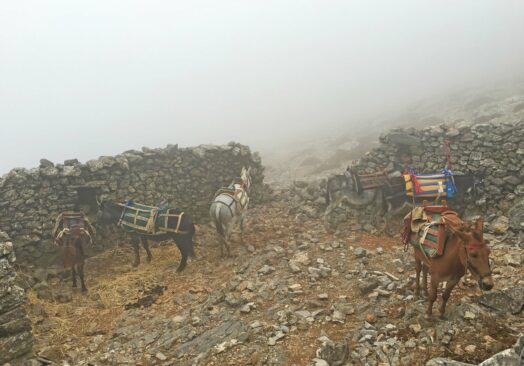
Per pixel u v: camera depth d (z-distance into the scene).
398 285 8.00
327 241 11.18
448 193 10.97
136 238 10.84
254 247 11.36
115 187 12.30
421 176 11.16
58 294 9.12
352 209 12.96
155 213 10.35
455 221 5.89
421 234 6.54
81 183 11.67
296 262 9.70
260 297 8.34
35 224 10.68
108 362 6.68
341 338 6.48
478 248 5.36
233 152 15.25
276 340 6.55
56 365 6.65
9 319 6.59
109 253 11.72
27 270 10.16
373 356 5.86
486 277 5.22
